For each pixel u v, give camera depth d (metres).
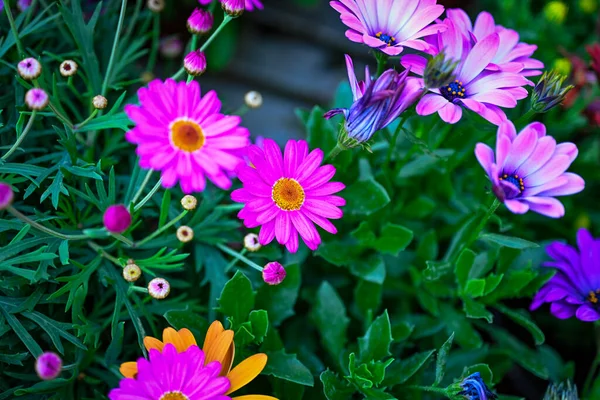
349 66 0.51
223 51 0.81
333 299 0.59
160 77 0.80
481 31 0.57
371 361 0.54
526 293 0.60
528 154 0.50
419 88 0.50
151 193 0.51
